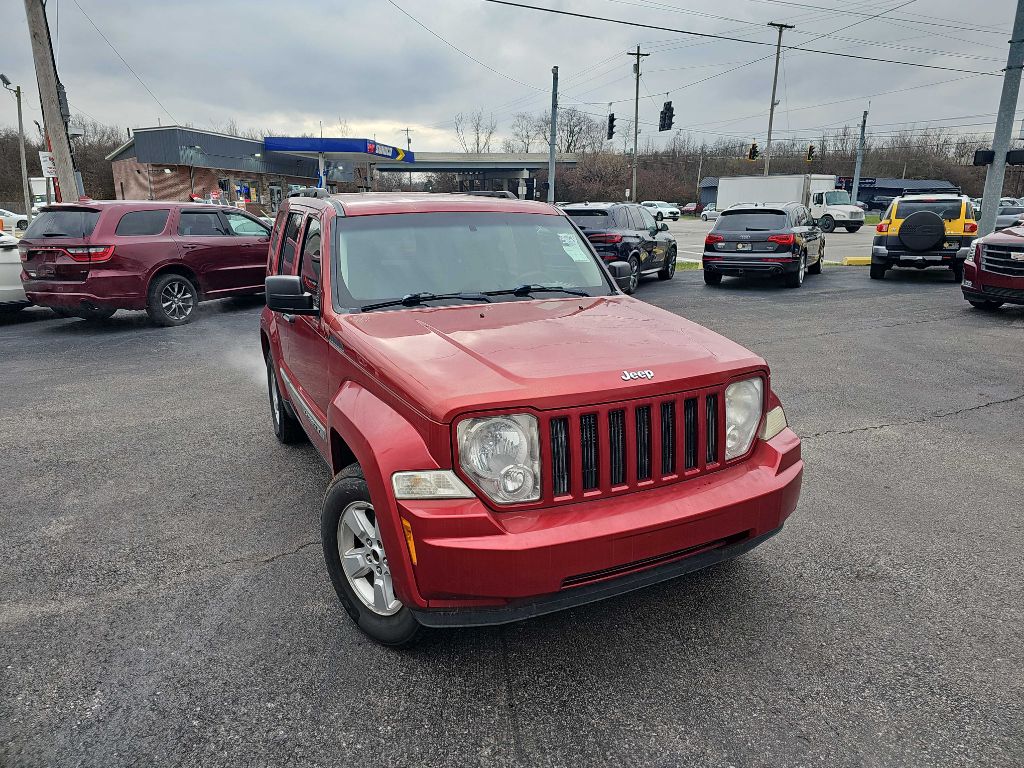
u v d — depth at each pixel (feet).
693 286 48.98
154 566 12.23
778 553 12.41
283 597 11.23
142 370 26.25
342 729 8.41
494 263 13.01
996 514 13.84
